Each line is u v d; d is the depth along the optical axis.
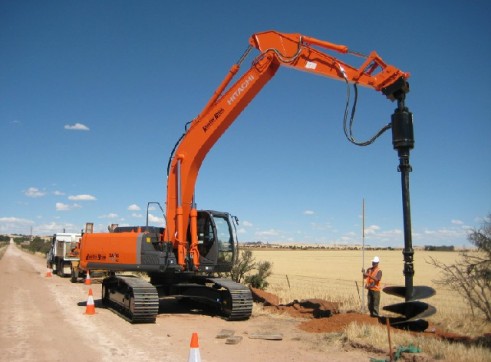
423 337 10.12
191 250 14.93
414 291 10.50
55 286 25.31
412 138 10.47
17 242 196.62
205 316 15.14
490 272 10.17
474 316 11.95
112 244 16.11
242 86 13.91
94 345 10.54
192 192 15.02
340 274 42.50
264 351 9.94
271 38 13.36
